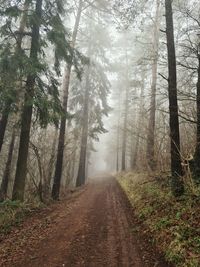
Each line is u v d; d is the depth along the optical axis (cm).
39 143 2494
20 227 1120
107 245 922
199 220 852
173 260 749
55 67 1633
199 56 1179
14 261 808
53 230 1086
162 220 975
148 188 1483
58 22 1532
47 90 1566
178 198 1077
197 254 718
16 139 3095
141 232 1030
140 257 823
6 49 1428
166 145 1742
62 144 1967
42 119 1505
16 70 1415
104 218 1275
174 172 1139
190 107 1502
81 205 1614
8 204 1335
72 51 1633
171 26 1196
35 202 1583
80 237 1002
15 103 1498
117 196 1984
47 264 785
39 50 1518
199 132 1145
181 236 812
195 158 1156
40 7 1546
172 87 1159
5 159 2981
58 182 1912
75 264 782
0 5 1459
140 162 2431
